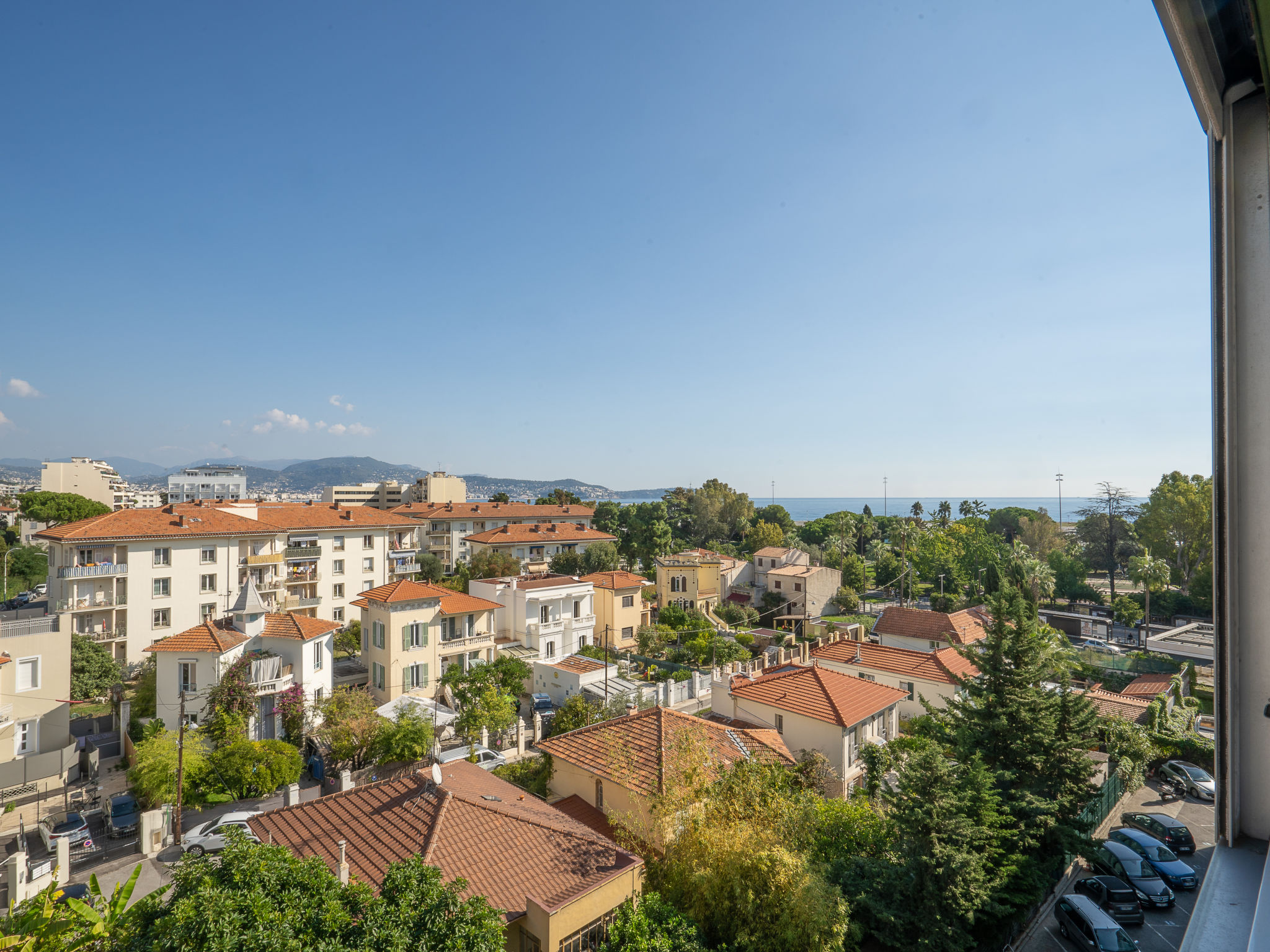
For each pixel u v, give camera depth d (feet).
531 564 266.57
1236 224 9.37
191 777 95.25
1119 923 64.03
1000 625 73.41
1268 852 8.37
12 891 67.36
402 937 32.07
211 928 28.55
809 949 44.93
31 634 109.19
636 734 76.28
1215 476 9.68
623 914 45.65
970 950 54.08
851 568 295.69
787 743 93.09
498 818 55.57
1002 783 68.54
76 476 357.00
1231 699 9.57
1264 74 6.88
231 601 176.24
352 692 119.65
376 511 233.35
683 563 238.27
